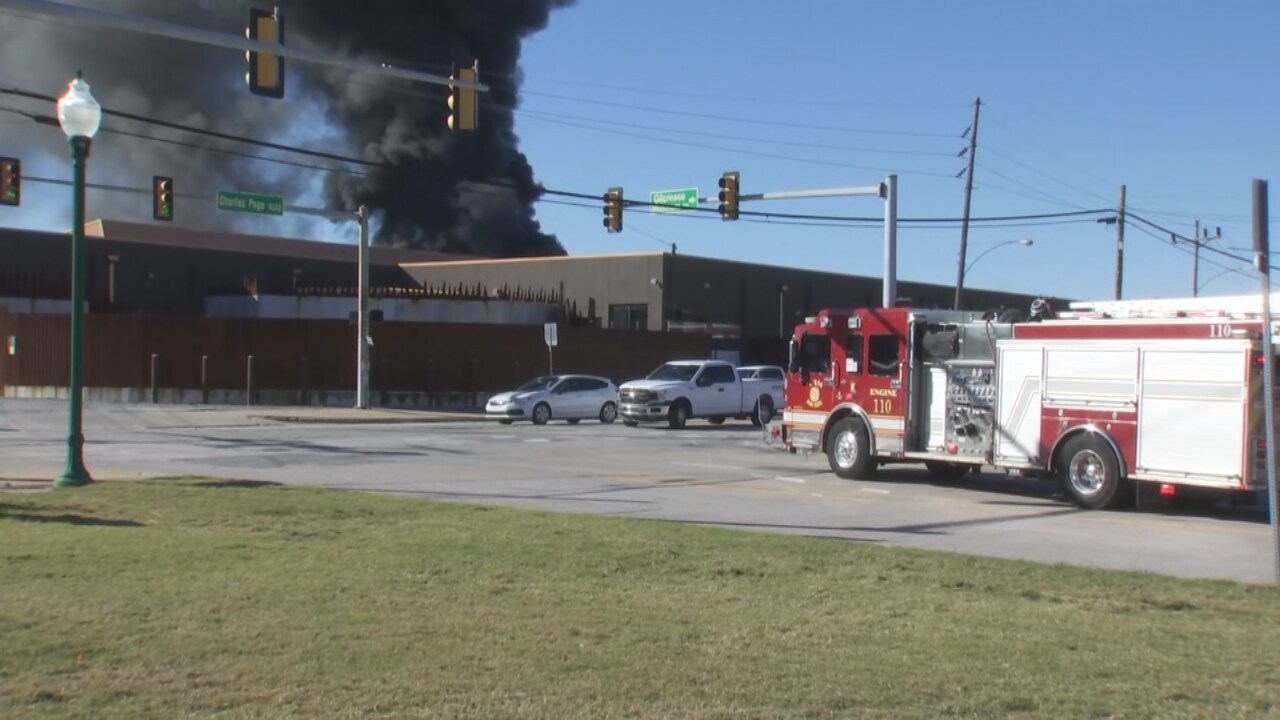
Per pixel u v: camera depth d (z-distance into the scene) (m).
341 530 11.70
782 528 13.77
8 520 11.85
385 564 9.72
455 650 6.84
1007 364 17.75
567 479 19.28
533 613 7.94
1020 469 17.48
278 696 5.84
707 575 9.61
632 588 8.98
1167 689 6.29
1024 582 9.54
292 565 9.57
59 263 51.41
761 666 6.62
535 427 33.47
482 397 43.47
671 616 7.95
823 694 6.07
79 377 15.65
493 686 6.10
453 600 8.32
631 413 34.12
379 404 41.41
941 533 13.66
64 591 8.27
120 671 6.23
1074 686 6.32
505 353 44.09
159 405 38.50
